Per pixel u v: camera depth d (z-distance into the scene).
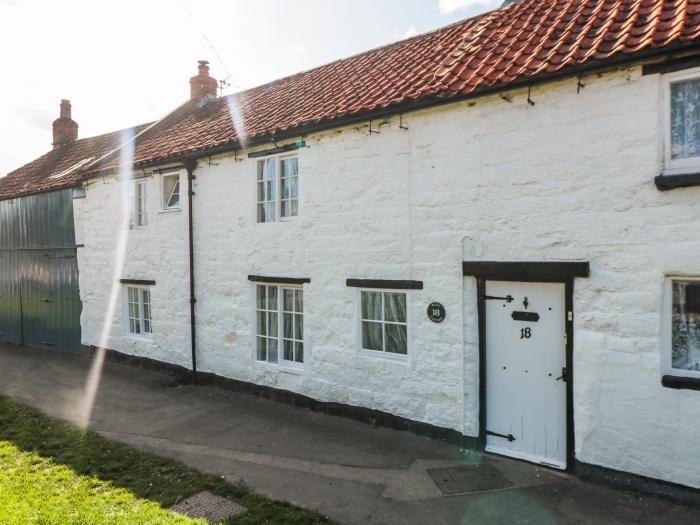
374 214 7.51
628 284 5.41
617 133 5.48
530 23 7.38
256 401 9.03
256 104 11.81
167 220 10.88
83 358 13.09
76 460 6.39
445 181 6.78
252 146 9.10
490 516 5.02
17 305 15.45
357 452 6.64
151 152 11.55
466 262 6.58
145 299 11.88
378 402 7.58
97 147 16.98
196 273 10.35
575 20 6.64
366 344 7.84
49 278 14.20
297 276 8.54
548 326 6.06
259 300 9.40
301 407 8.56
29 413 8.39
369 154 7.54
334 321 8.05
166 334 11.02
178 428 7.70
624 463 5.45
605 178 5.56
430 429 7.04
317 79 11.23
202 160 10.12
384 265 7.42
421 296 7.05
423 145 6.97
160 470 6.12
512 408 6.35
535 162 6.03
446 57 8.19
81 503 5.23
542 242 5.99
